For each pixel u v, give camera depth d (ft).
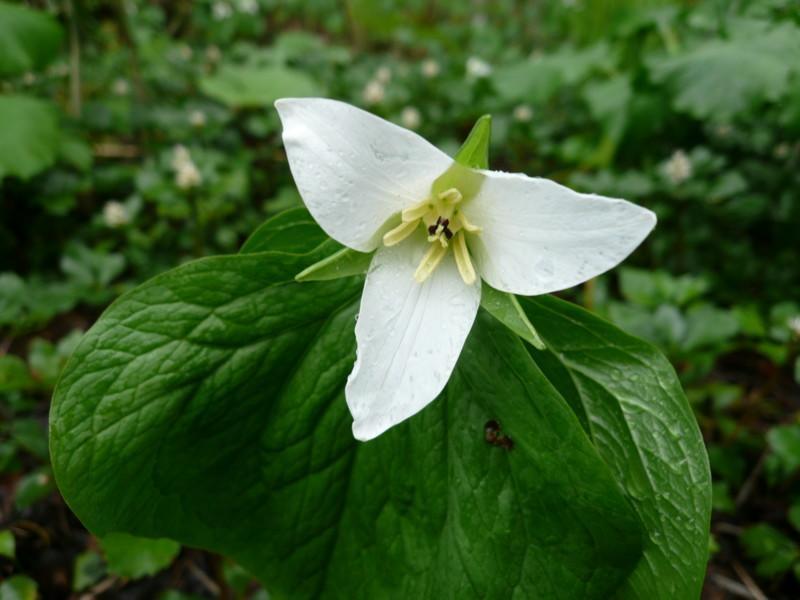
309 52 2.25
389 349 0.40
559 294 1.20
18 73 1.35
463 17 3.34
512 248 0.40
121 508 0.46
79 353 0.42
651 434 0.45
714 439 0.99
